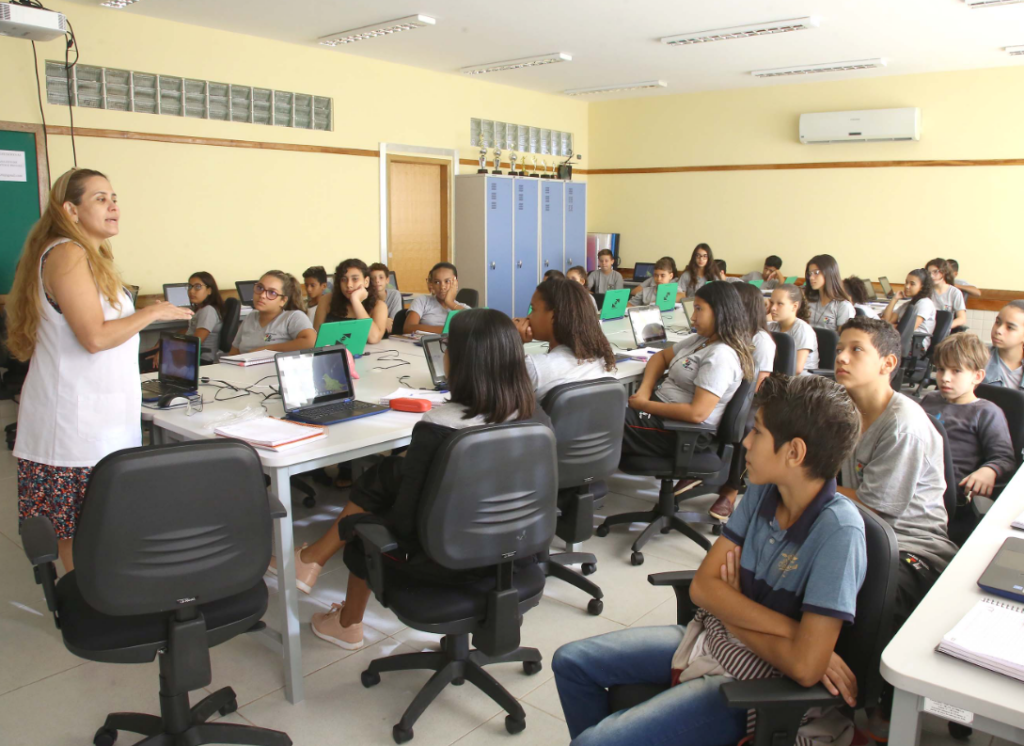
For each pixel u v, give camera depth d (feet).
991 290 25.46
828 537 4.17
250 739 5.91
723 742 4.35
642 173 32.48
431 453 5.79
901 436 5.87
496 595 5.91
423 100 26.58
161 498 4.84
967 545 5.05
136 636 5.17
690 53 23.52
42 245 6.62
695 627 4.97
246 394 9.21
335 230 24.66
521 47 22.90
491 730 6.44
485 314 6.12
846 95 27.35
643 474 9.91
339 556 9.84
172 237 20.67
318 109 23.58
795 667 4.01
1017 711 3.22
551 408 7.72
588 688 5.05
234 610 5.54
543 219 30.30
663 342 14.52
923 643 3.78
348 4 18.40
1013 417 8.09
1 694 6.87
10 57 17.28
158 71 19.79
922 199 26.43
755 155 29.53
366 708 6.73
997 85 24.62
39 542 5.18
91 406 6.75
